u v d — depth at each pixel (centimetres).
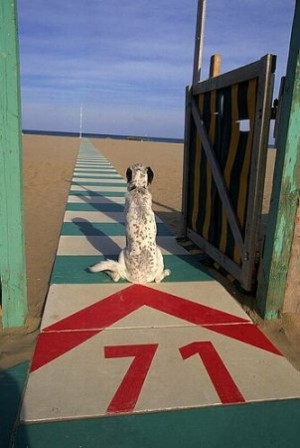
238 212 450
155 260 448
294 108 335
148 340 336
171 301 413
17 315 355
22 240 343
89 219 777
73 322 360
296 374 300
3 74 303
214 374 294
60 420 242
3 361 299
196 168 599
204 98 556
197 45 582
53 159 2116
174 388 275
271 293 377
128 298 415
